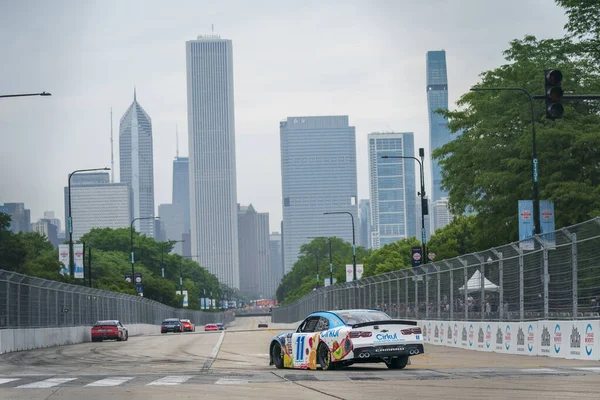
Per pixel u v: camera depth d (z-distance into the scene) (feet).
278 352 79.92
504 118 181.47
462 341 117.19
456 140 204.03
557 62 184.34
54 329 165.99
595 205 156.25
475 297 113.80
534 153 127.65
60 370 80.43
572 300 82.94
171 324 298.35
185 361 95.50
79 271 228.22
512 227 176.14
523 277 96.17
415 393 50.19
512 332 97.35
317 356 73.15
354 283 210.18
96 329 191.21
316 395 50.37
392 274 164.14
